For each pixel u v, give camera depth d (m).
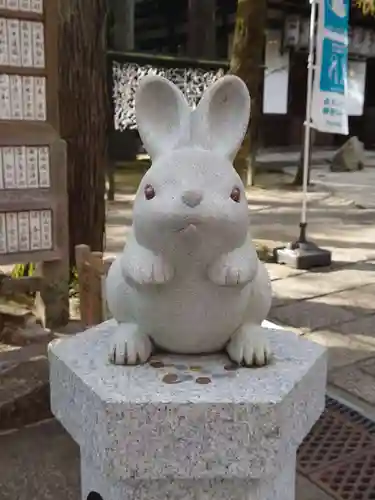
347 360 3.36
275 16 15.75
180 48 16.64
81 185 4.30
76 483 2.30
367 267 5.37
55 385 1.63
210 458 1.32
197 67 7.56
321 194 9.96
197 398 1.31
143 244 1.36
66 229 3.46
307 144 5.39
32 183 3.31
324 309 4.22
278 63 17.00
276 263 5.45
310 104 5.27
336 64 5.06
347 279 4.99
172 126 1.45
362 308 4.26
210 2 12.61
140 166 13.00
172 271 1.35
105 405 1.31
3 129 3.16
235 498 1.41
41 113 3.28
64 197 3.42
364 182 11.57
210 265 1.35
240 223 1.33
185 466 1.33
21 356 3.06
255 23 6.39
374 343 3.61
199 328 1.43
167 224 1.27
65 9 4.01
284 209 8.51
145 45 18.00
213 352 1.55
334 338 3.69
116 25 11.80
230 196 1.34
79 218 4.32
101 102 4.33
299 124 19.22
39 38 3.19
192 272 1.35
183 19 16.14
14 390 2.71
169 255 1.32
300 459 2.44
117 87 7.27
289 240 6.41
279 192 10.18
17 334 3.37
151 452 1.32
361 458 2.45
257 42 6.45
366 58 18.94
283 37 16.28
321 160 15.86
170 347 1.51
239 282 1.34
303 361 1.53
